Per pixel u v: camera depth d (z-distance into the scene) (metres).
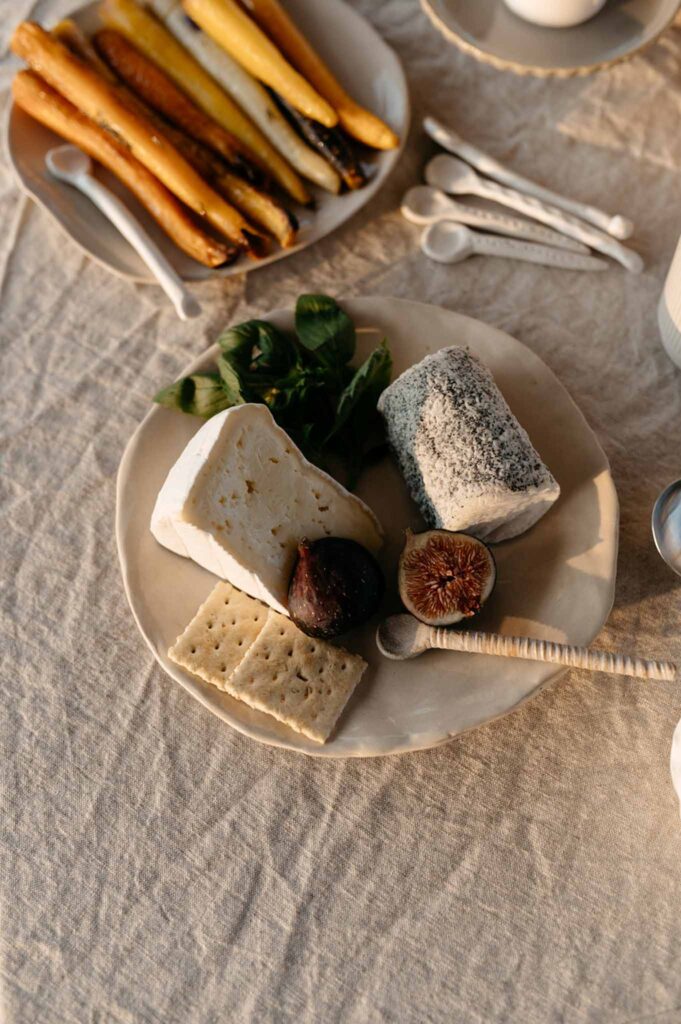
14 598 0.99
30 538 1.02
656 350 1.02
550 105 1.16
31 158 1.13
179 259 1.08
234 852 0.85
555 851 0.83
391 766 0.87
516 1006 0.78
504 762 0.86
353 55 1.14
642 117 1.14
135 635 0.96
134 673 0.94
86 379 1.09
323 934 0.81
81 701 0.93
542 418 0.93
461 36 1.02
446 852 0.83
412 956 0.80
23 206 1.19
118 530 0.92
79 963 0.83
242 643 0.87
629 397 1.01
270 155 1.08
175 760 0.90
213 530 0.82
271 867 0.84
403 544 0.94
